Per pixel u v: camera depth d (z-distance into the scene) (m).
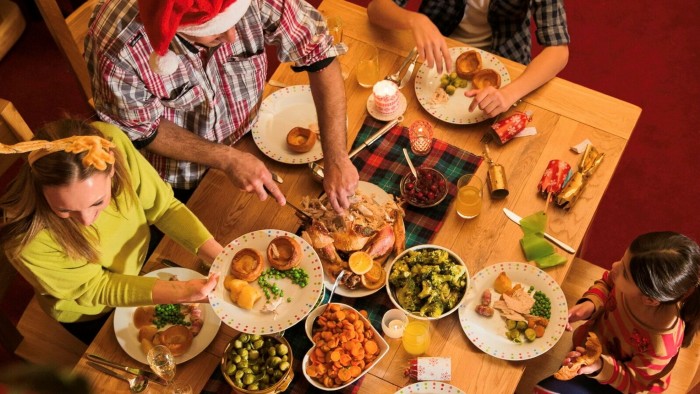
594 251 2.97
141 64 1.82
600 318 2.02
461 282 1.81
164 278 1.88
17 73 3.42
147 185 1.91
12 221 1.65
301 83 2.25
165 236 2.00
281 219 1.99
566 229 1.94
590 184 2.00
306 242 1.85
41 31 3.53
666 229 3.00
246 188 1.95
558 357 2.09
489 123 2.12
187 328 1.82
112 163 1.57
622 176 3.12
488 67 2.23
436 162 2.05
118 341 1.81
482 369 1.75
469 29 2.64
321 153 2.07
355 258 1.83
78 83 2.39
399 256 1.85
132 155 1.88
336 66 2.09
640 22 3.48
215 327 1.82
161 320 1.84
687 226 3.00
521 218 1.95
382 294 1.85
